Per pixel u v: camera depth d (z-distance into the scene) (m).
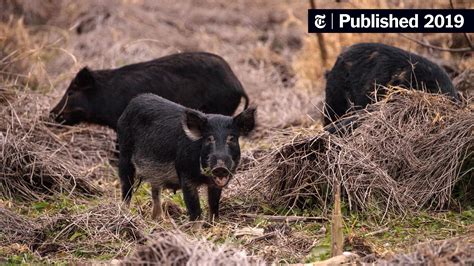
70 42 51.41
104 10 56.16
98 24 53.75
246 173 28.80
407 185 27.23
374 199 26.38
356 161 26.78
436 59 41.12
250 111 24.41
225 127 24.16
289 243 23.39
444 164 27.27
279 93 43.09
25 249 23.48
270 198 27.78
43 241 24.52
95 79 35.44
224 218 26.38
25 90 36.34
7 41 45.72
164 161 25.83
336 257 20.92
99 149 35.75
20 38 46.41
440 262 19.06
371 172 26.73
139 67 35.75
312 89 43.62
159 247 19.70
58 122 35.69
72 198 30.16
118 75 35.59
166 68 35.50
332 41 44.69
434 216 26.05
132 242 23.69
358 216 26.02
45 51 49.56
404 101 28.64
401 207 26.12
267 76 46.31
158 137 25.98
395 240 23.81
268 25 57.75
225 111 35.97
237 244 23.28
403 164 27.64
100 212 25.38
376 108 28.97
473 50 36.03
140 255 19.81
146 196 29.44
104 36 51.84
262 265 19.56
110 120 35.50
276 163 27.75
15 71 43.56
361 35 44.28
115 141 36.34
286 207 27.36
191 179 24.91
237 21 58.34
